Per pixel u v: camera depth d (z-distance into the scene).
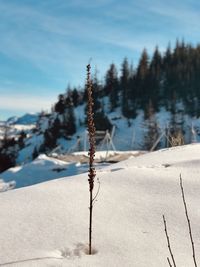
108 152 31.67
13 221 5.33
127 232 5.16
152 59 122.56
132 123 91.50
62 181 7.47
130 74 114.00
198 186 7.07
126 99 98.62
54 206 5.89
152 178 7.64
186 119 88.38
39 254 4.42
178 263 4.37
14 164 60.53
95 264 4.26
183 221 5.57
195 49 118.81
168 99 98.31
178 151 11.23
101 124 85.00
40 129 111.31
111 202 6.25
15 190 6.99
